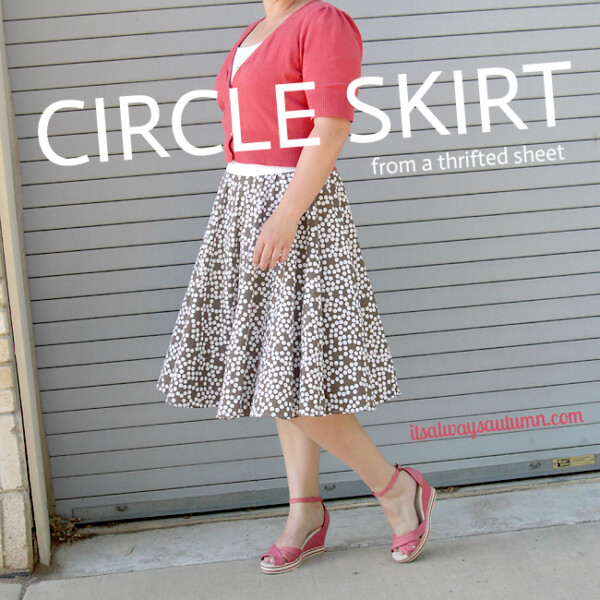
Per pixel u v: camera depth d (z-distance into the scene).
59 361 2.79
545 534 2.52
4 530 2.42
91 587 2.36
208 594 2.27
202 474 2.87
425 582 2.25
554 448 2.95
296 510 2.40
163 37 2.72
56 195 2.74
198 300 2.28
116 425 2.82
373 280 2.85
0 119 2.37
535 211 2.87
